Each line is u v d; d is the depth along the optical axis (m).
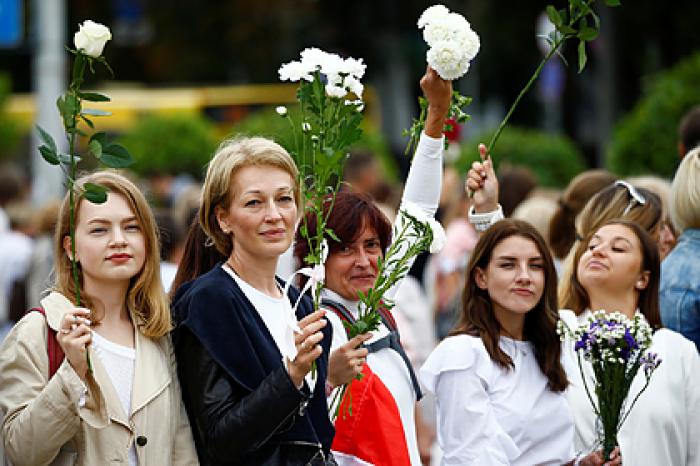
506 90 52.75
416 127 9.15
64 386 6.97
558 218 12.64
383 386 8.66
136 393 7.43
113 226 7.51
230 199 7.73
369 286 8.85
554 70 41.81
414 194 9.05
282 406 7.20
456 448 8.87
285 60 57.91
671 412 9.55
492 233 9.23
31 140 42.47
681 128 13.14
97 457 7.26
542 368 9.18
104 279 7.55
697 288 10.50
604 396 8.84
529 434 8.98
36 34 29.34
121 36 58.03
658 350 9.72
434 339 16.75
